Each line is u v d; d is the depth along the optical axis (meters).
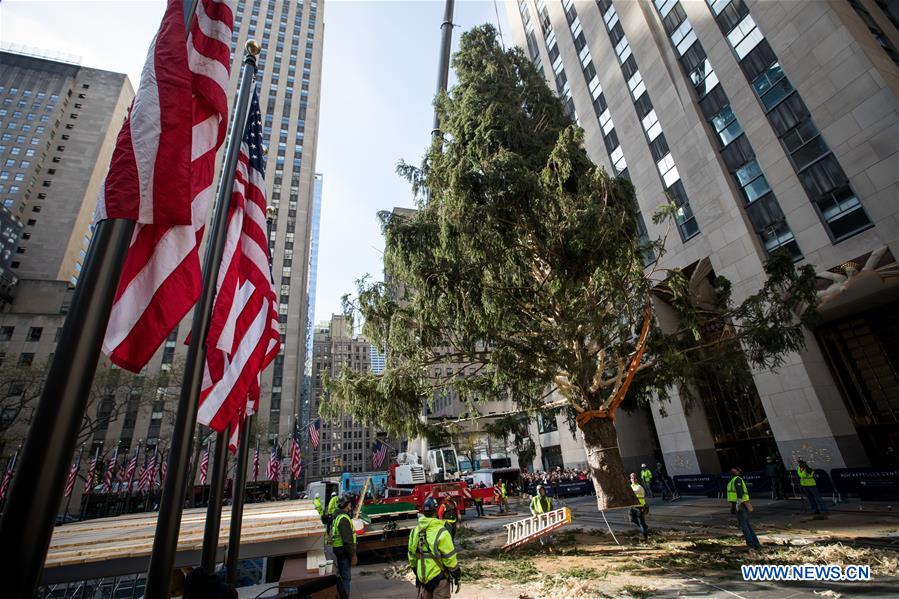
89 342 3.17
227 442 6.18
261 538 7.95
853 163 19.78
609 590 7.92
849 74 20.25
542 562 10.79
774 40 23.41
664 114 29.61
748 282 23.44
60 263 80.94
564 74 42.53
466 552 13.05
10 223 75.38
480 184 12.20
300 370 76.12
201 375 4.82
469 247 12.46
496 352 12.86
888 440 19.86
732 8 25.92
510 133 14.78
